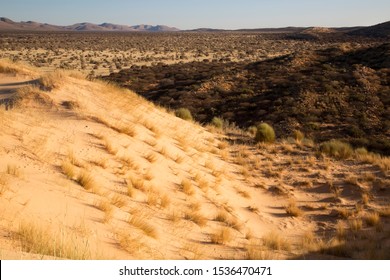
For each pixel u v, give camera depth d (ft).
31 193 24.20
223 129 83.35
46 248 18.06
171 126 60.85
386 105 127.03
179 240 28.91
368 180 53.78
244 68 205.57
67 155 33.01
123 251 22.79
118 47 456.86
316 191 51.70
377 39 493.36
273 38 654.12
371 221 41.47
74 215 24.31
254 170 57.82
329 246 33.65
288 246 33.83
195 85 172.86
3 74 63.87
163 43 553.64
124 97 58.65
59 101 46.50
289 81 161.89
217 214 38.29
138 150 43.32
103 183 31.94
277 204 47.44
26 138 32.53
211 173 49.90
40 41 526.16
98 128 42.55
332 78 157.17
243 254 29.73
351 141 99.30
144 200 33.06
